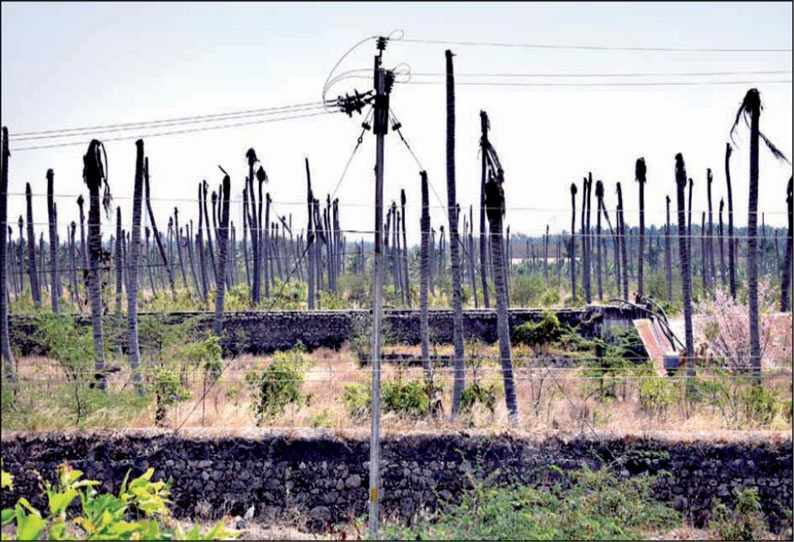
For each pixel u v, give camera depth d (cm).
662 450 3053
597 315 5366
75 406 3341
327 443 3105
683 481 3025
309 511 3055
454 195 3872
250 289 8806
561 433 3123
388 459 3083
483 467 3047
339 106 2833
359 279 8981
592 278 12788
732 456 3039
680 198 4791
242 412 3469
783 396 3806
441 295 9419
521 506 2800
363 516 2847
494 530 2542
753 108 3853
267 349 5991
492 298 9362
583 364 4319
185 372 3838
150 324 4950
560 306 8081
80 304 6322
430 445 3091
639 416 3516
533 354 5303
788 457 3031
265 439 3120
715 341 4406
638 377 3778
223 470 3102
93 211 3906
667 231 8731
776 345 4328
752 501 2917
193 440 3131
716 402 3538
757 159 3869
